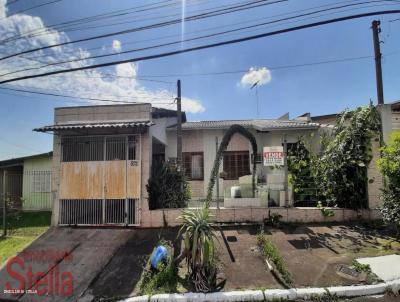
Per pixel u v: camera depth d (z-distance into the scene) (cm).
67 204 918
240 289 523
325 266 596
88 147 930
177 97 1236
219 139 1406
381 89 1102
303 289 513
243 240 742
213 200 1127
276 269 585
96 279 597
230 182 1370
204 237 559
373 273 562
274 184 931
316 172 950
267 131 1360
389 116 880
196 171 1399
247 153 1390
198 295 506
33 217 1155
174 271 572
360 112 904
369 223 838
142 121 918
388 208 736
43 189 1330
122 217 892
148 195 892
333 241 724
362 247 685
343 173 891
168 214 876
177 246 719
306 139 1311
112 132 924
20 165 1370
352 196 877
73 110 972
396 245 690
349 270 577
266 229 814
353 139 890
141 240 780
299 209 862
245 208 870
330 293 504
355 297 506
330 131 1251
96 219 902
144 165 905
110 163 914
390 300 495
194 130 1412
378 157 876
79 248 753
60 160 931
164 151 1413
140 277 589
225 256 655
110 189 905
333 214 862
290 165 951
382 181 868
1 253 770
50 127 882
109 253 712
